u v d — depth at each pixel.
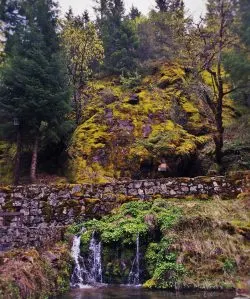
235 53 18.02
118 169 18.12
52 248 11.18
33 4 23.75
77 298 8.95
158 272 9.88
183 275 9.66
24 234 12.54
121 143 19.00
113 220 11.95
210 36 17.17
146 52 32.19
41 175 19.98
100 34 32.09
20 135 19.55
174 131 19.14
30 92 18.59
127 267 10.70
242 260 9.84
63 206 12.72
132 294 9.22
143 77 24.94
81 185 12.94
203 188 12.77
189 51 17.67
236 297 8.55
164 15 33.38
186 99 22.09
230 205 11.92
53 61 19.91
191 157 18.14
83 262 11.09
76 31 23.53
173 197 12.75
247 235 10.53
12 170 20.58
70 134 21.00
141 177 17.75
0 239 12.53
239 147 17.48
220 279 9.52
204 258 9.95
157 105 21.05
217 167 16.92
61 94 19.17
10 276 7.86
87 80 24.84
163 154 17.78
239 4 16.94
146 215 11.26
